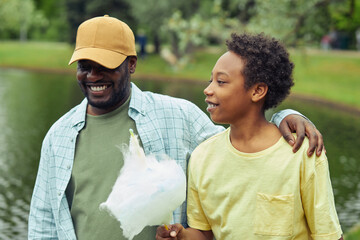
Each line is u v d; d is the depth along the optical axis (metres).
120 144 2.76
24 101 21.00
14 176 10.65
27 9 50.91
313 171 2.16
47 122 16.73
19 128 15.64
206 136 2.88
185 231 2.41
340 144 13.67
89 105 2.87
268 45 2.24
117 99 2.75
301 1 12.96
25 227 8.09
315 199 2.17
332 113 18.66
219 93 2.24
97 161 2.76
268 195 2.20
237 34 2.29
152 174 2.15
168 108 2.90
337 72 26.72
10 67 35.97
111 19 2.75
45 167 2.89
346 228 7.70
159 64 32.75
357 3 20.70
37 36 55.50
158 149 2.81
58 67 36.09
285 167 2.19
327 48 34.56
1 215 8.54
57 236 2.92
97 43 2.66
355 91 22.83
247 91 2.23
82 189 2.76
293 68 2.33
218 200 2.33
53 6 55.91
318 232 2.17
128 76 2.79
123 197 2.13
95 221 2.70
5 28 52.31
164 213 2.16
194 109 2.96
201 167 2.39
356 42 35.34
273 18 12.98
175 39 32.03
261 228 2.21
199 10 29.53
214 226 2.39
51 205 2.88
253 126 2.27
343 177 10.59
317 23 13.45
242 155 2.27
